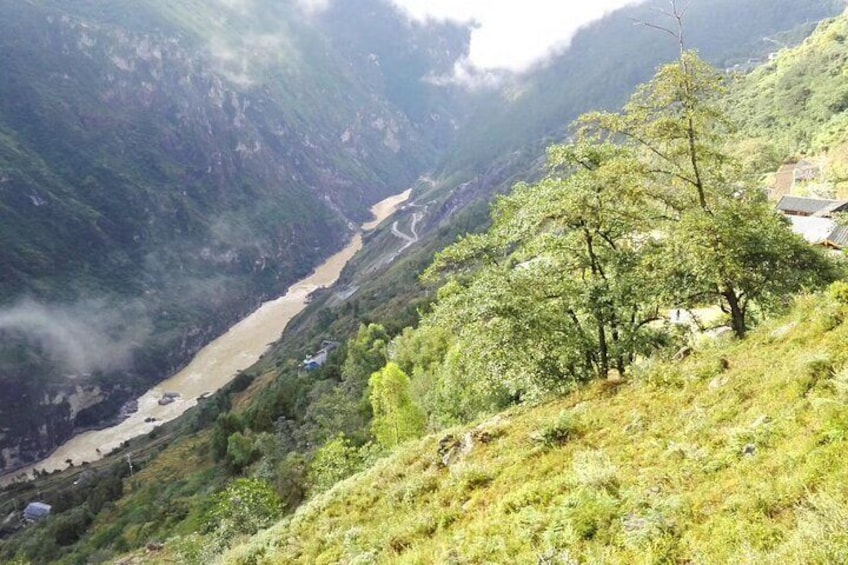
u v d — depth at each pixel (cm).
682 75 2184
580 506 1104
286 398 8812
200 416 12400
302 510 2028
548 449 1513
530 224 2222
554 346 2067
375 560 1374
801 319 1484
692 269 2081
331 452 3850
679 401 1438
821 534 705
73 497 9938
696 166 2298
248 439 7131
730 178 2516
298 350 14788
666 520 936
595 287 2116
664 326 2364
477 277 2273
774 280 2142
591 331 2280
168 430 14562
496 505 1340
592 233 2231
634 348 2084
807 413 1030
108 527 7081
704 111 2195
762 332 1597
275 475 5159
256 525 3158
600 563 906
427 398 5091
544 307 2075
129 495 8344
